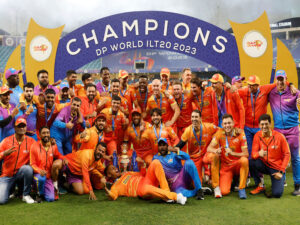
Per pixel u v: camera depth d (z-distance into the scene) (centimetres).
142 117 705
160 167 509
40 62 862
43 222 411
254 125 643
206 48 828
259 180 565
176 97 684
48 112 631
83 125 631
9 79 624
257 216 430
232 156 566
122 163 654
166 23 834
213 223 404
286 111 604
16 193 573
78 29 851
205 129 589
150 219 421
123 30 843
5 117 582
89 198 532
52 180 540
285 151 539
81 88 732
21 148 526
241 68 823
